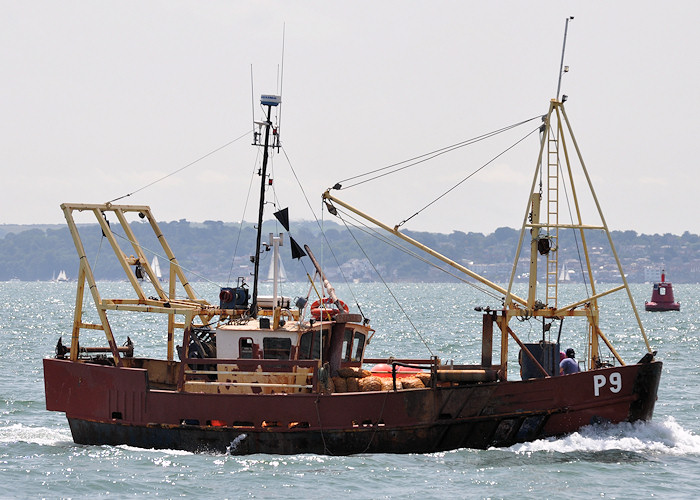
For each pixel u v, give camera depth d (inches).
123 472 3878.0
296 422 4089.6
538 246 4409.5
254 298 4549.7
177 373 4608.8
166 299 4788.4
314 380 4133.9
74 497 3570.4
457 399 4101.9
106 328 4520.2
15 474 3868.1
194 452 4180.6
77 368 4407.0
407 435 4092.0
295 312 4633.4
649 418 4266.7
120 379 4291.3
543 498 3540.8
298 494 3570.4
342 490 3617.1
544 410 4126.5
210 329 4458.7
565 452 4131.4
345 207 4965.6
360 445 4089.6
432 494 3572.8
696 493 3612.2
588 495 3580.2
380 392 4074.8
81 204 4717.0
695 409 5748.0
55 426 5231.3
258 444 4116.6
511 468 3909.9
